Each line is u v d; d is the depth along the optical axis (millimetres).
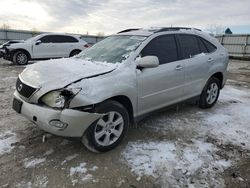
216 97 5559
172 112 5090
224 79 5605
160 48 4133
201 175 2984
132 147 3561
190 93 4758
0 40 24703
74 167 3047
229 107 5652
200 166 3162
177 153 3441
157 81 3918
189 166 3148
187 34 4773
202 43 5070
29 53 12961
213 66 5152
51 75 3195
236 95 6953
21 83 3316
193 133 4113
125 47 3961
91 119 3051
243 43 23438
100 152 3354
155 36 4137
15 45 12633
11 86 7309
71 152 3373
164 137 3916
